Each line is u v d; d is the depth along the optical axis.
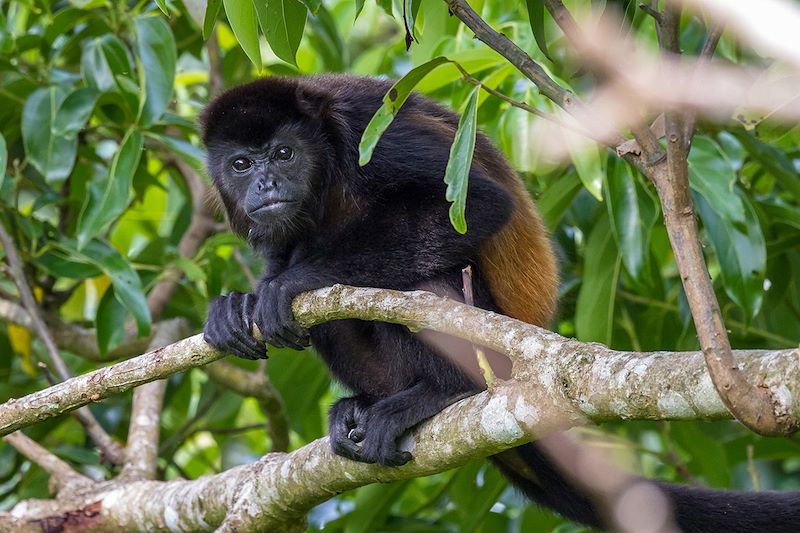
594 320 9.61
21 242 10.54
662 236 10.35
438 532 10.55
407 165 7.94
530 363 5.38
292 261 9.04
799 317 10.71
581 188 9.82
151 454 9.77
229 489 8.23
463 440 6.20
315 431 11.97
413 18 6.16
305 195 8.89
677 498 7.46
